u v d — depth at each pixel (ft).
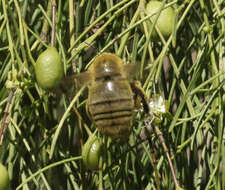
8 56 0.95
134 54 0.94
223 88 0.92
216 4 0.93
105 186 0.96
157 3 0.92
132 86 0.88
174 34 0.90
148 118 0.89
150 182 0.95
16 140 0.96
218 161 0.91
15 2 0.92
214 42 0.93
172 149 0.96
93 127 0.97
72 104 0.88
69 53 0.94
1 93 0.95
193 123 0.96
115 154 0.96
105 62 0.87
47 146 0.97
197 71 0.91
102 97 0.85
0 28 0.93
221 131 0.91
